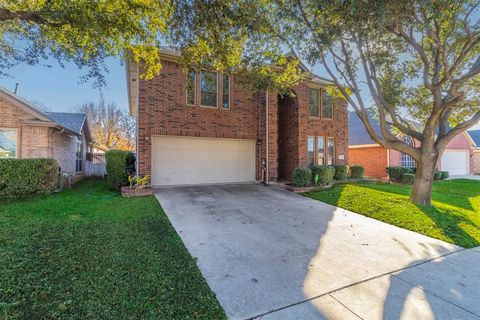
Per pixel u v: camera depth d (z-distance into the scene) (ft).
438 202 28.45
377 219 21.16
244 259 12.93
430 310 9.02
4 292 9.15
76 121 47.62
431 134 25.18
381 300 9.59
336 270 12.00
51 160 28.37
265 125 38.47
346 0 14.83
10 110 30.76
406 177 44.62
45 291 9.33
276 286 10.42
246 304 9.16
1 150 30.66
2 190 25.22
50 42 19.92
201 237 15.94
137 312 8.40
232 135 37.47
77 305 8.63
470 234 17.61
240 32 19.44
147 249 13.43
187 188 32.96
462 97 22.81
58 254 12.36
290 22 19.74
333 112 45.83
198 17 18.16
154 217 19.29
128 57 22.59
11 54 20.15
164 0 17.39
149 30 18.99
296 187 32.99
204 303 9.08
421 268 12.44
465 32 21.93
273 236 16.49
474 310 9.07
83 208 21.66
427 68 23.84
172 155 34.32
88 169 52.49
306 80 38.17
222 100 36.86
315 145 43.96
